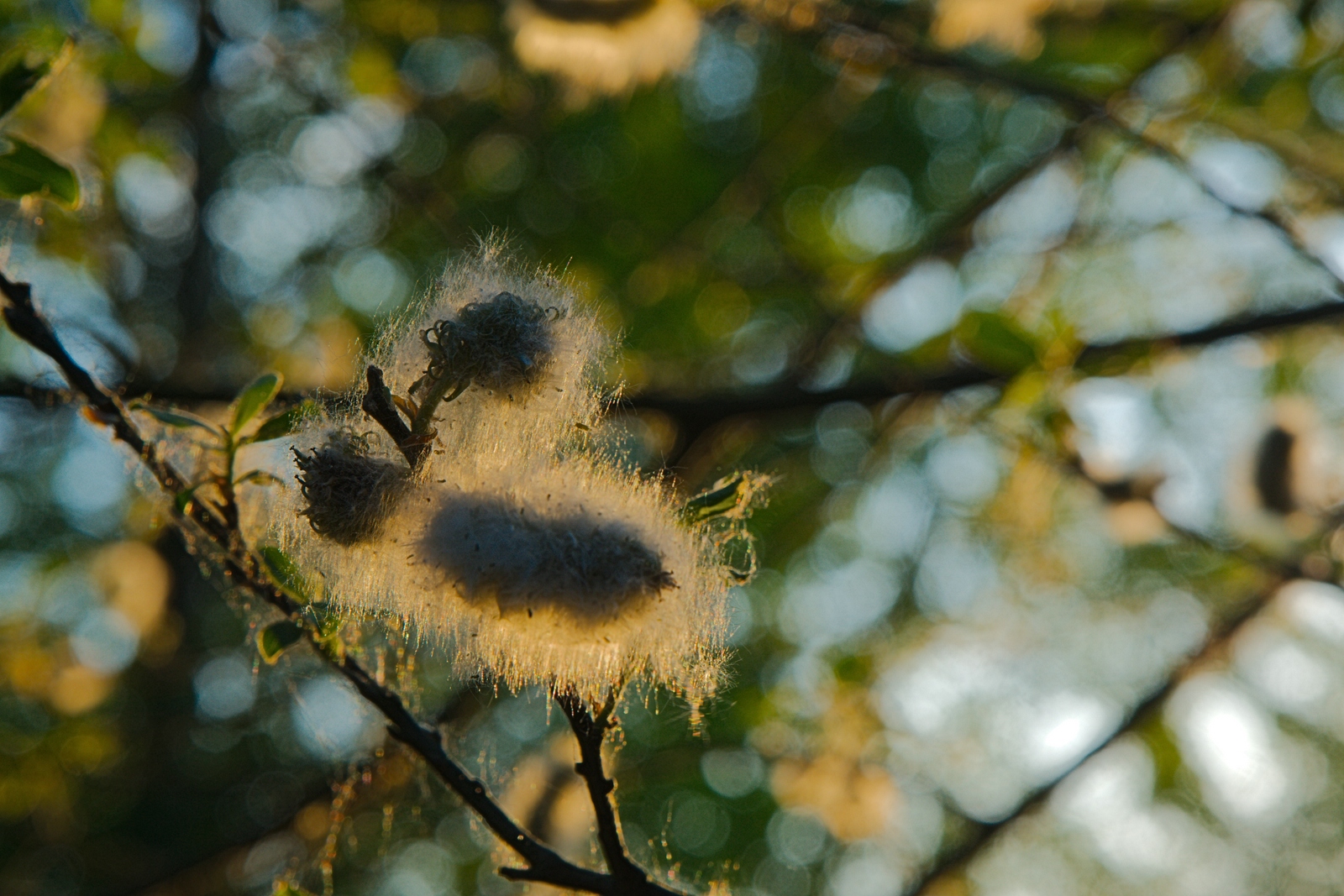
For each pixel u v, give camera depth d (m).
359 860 10.38
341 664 2.32
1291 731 10.55
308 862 5.98
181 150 8.84
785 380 6.65
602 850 2.17
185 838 10.77
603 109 8.60
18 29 4.50
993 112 9.69
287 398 3.14
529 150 9.02
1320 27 6.03
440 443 2.12
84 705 6.77
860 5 5.24
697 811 10.65
